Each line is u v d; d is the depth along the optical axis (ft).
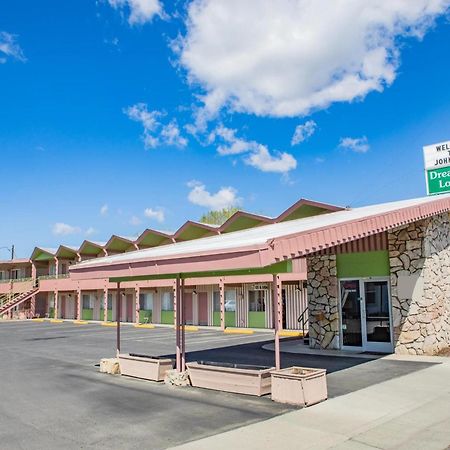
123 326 122.42
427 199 52.60
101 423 27.45
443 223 52.70
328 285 56.95
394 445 22.13
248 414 28.02
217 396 32.99
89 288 147.13
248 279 97.40
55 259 173.58
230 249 28.53
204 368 35.91
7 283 185.98
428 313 48.14
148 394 34.53
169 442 23.63
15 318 172.04
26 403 33.32
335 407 28.89
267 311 100.37
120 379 41.24
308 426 25.26
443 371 39.52
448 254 53.01
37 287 175.22
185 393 34.30
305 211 93.97
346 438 23.27
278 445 22.53
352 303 54.90
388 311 51.60
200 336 85.61
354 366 43.50
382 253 52.29
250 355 54.29
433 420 25.88
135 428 26.21
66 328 120.47
